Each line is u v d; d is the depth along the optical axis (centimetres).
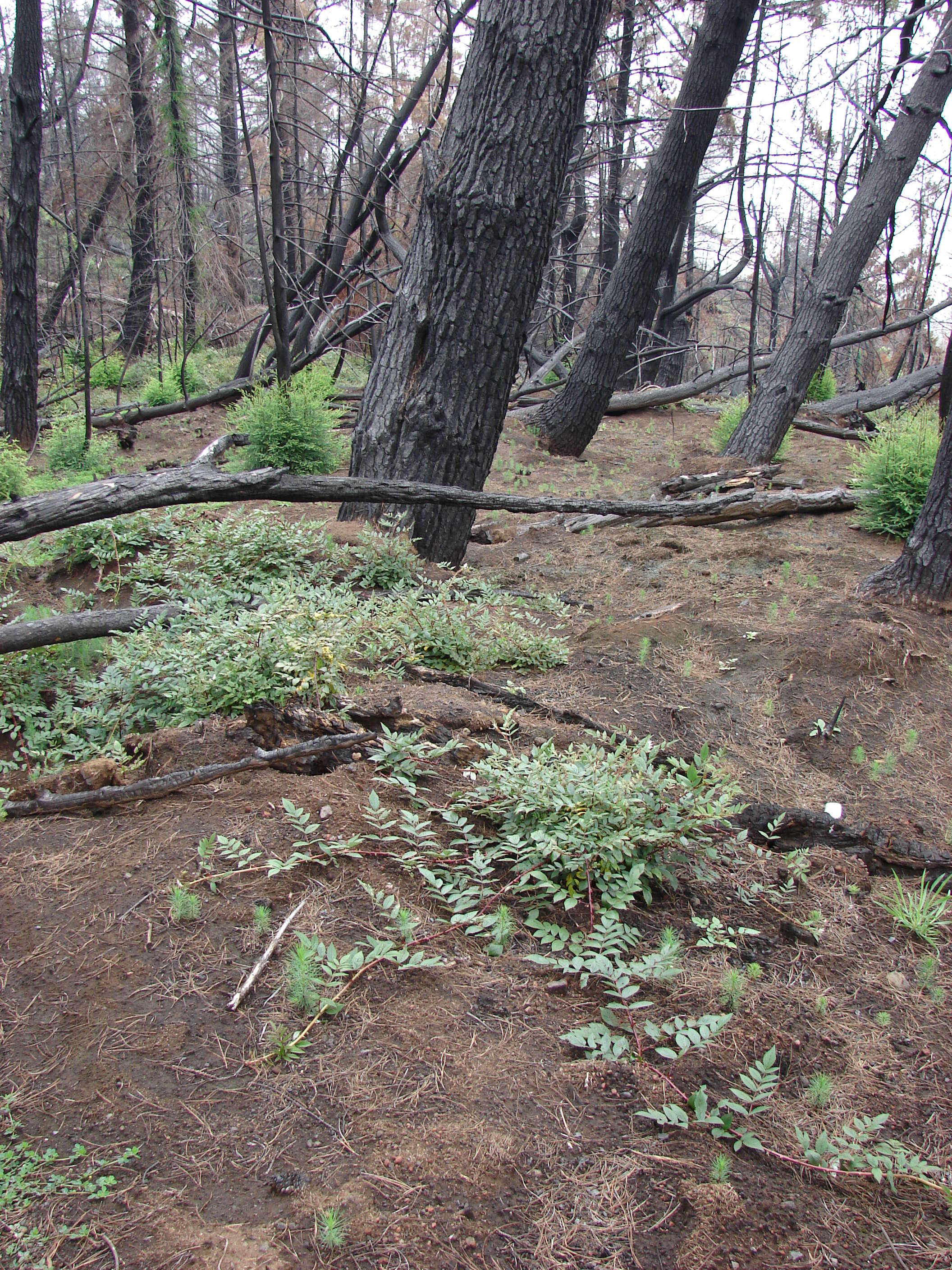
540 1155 213
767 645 575
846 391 1830
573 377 1270
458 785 366
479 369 685
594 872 312
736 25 1112
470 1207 199
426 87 1253
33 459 1275
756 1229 203
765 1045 262
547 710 463
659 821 326
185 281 1617
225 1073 230
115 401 1570
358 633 487
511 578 739
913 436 829
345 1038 243
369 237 1334
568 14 629
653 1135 222
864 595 653
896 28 796
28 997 253
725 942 300
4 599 584
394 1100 225
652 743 414
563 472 1179
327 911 287
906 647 570
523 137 644
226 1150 210
